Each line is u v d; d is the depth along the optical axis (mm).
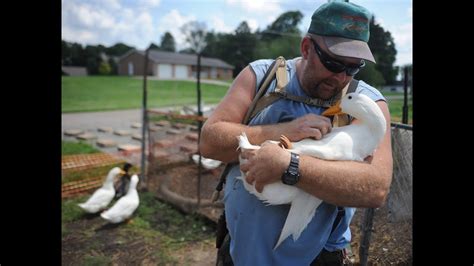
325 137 1445
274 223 1532
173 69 39750
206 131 1565
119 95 19172
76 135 9508
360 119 1459
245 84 1608
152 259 3715
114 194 4852
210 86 24172
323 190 1322
